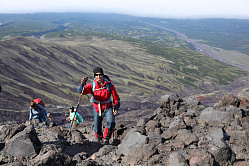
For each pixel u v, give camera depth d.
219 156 3.83
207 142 4.36
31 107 7.34
